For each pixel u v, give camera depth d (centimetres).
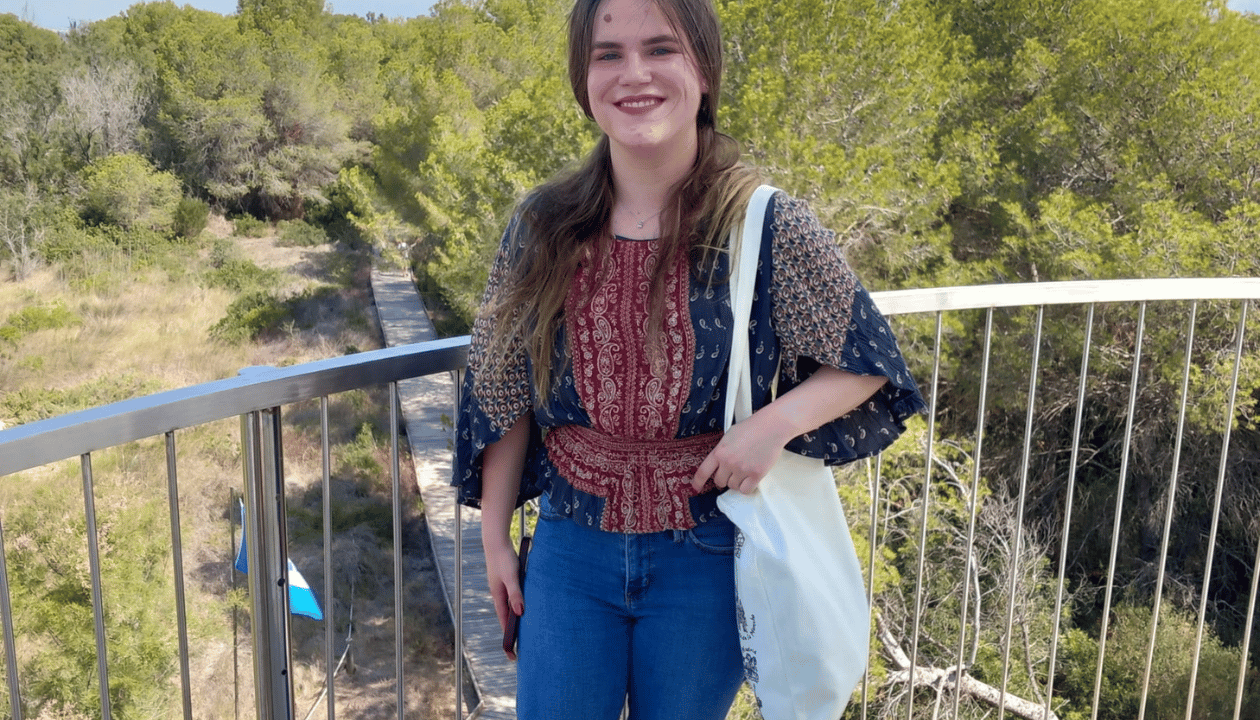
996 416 1102
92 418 106
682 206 108
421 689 967
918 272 1041
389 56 3969
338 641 1032
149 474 1145
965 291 162
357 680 975
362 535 1252
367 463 1441
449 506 1309
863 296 110
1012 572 187
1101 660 193
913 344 975
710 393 109
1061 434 1095
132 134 3128
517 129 1188
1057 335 989
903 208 990
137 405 110
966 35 1234
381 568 1178
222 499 1182
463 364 146
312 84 3341
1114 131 1075
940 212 1111
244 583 1005
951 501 825
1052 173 1119
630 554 114
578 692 117
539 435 129
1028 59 1138
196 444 1277
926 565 865
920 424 784
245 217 3200
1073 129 1079
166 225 2923
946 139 1093
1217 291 174
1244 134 976
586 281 110
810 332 107
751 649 111
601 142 114
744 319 107
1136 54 1060
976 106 1193
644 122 106
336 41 3731
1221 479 188
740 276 107
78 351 2020
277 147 3269
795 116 1007
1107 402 1040
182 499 1162
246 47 3284
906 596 843
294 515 1299
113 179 2828
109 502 960
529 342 113
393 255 2039
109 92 3091
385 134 2002
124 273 2564
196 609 944
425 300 2358
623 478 113
